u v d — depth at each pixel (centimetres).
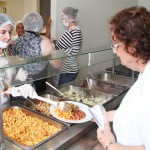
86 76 212
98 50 150
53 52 139
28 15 168
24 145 100
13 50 154
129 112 83
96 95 178
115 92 186
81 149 105
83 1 307
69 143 106
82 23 312
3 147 95
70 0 291
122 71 228
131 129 83
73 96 176
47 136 112
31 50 149
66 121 119
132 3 418
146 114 74
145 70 79
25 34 162
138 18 72
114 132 94
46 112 136
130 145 83
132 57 77
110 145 85
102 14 350
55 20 280
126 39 73
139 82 82
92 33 337
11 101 145
